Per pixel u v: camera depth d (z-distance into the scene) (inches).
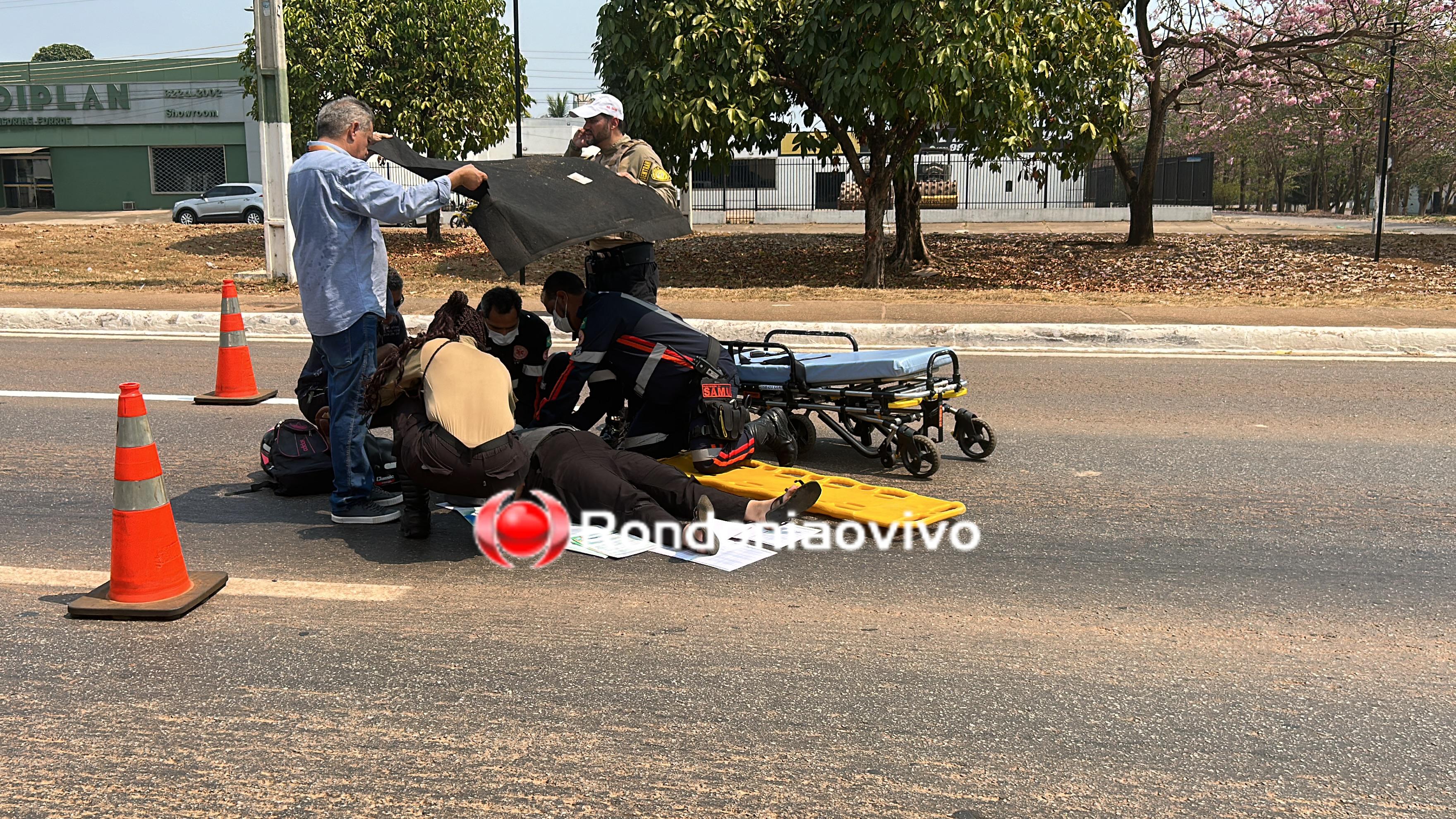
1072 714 126.2
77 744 117.6
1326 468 245.1
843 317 485.1
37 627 150.7
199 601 157.9
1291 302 549.0
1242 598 164.4
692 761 114.5
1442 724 124.6
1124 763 115.2
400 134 820.0
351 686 131.9
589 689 131.3
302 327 486.0
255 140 1819.6
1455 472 241.9
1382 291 603.2
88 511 208.7
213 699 128.4
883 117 610.2
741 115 581.9
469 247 835.4
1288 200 2696.9
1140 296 574.2
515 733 120.4
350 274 187.9
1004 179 1368.1
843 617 155.1
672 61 573.3
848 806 106.0
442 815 103.8
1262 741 120.2
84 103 1817.2
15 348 421.1
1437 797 108.8
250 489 223.9
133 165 1835.6
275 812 104.3
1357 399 326.0
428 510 190.1
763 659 140.3
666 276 724.0
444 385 177.0
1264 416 302.5
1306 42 772.6
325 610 157.0
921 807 106.1
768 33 624.4
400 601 160.7
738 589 166.1
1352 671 138.6
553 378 216.1
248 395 316.5
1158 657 142.5
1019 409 312.5
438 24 805.2
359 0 802.2
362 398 194.9
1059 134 676.7
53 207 1856.5
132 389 155.9
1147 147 819.4
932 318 477.4
